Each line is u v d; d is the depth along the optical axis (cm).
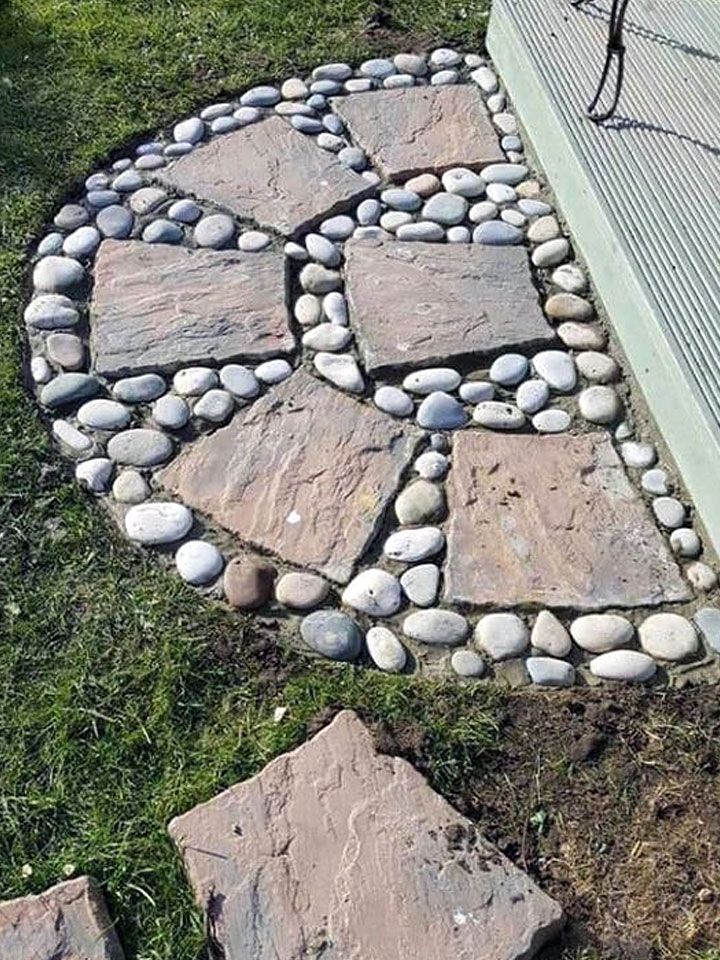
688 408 212
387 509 215
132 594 201
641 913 164
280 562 207
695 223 240
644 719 186
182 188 285
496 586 203
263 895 162
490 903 161
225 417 231
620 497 219
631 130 264
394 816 171
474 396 236
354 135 303
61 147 296
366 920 159
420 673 192
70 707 184
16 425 229
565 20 300
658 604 202
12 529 211
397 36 338
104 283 260
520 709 187
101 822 171
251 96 314
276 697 188
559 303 255
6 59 325
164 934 159
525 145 299
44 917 160
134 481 220
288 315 253
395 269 263
